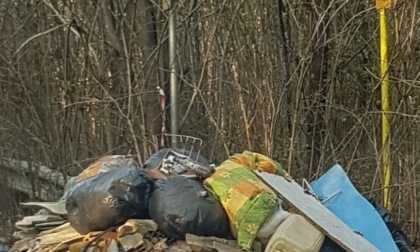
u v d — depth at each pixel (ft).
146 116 24.21
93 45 26.02
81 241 14.08
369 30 29.07
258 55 25.05
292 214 14.43
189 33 25.53
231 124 24.72
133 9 25.16
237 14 25.23
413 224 24.27
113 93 25.61
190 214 13.71
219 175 14.75
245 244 13.78
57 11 26.17
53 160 26.84
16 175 27.43
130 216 14.01
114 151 24.85
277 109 24.13
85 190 14.16
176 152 16.65
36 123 27.22
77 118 26.55
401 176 24.94
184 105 25.64
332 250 14.46
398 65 25.77
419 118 24.68
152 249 13.60
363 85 28.63
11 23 29.14
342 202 17.69
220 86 24.93
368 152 25.89
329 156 25.64
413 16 25.62
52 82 27.55
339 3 27.94
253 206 13.97
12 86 27.63
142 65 24.66
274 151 24.20
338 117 26.94
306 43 25.70
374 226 16.58
